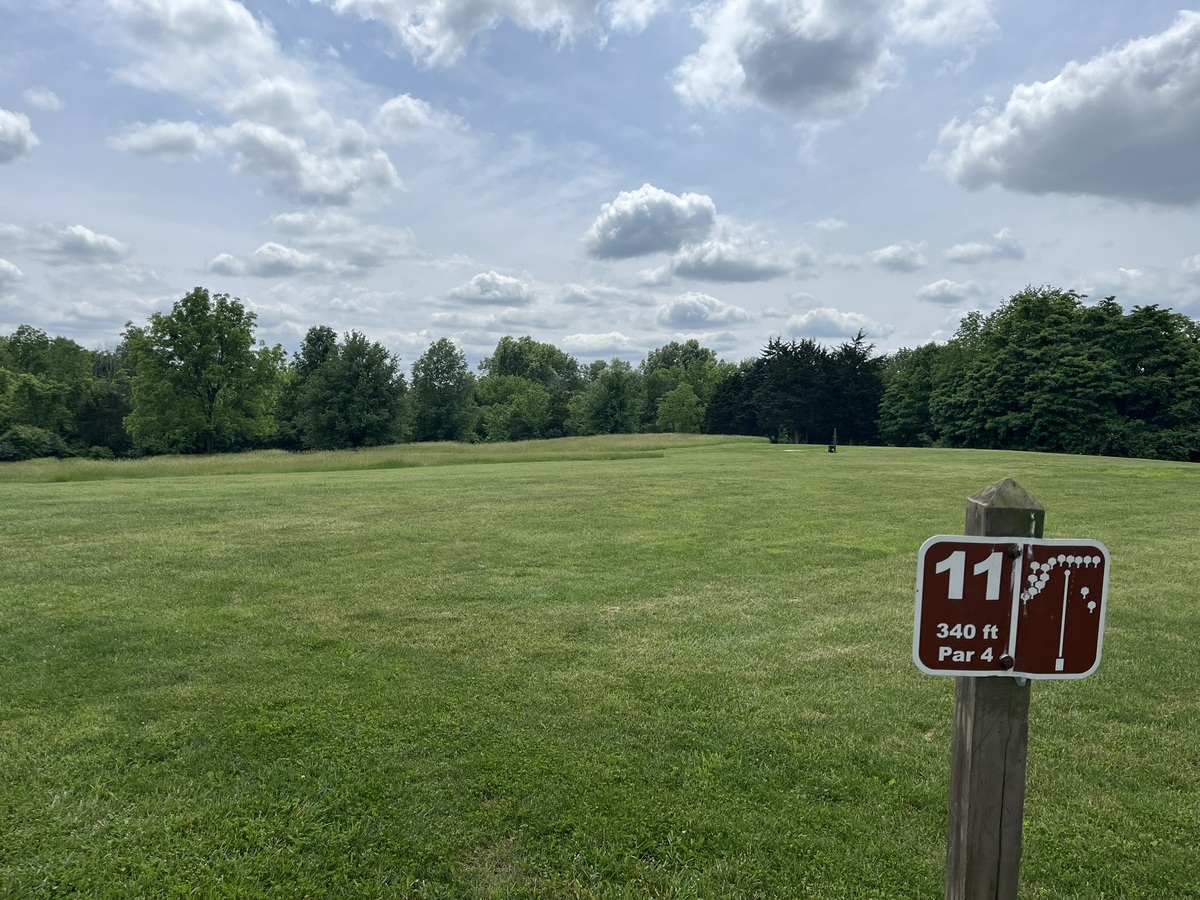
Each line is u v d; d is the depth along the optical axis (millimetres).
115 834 3525
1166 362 48000
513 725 4727
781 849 3471
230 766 4180
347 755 4305
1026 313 55125
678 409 82250
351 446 62781
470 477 22156
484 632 6676
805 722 4824
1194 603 7727
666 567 9430
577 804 3818
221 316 54844
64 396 65750
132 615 7066
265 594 7945
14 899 3070
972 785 2252
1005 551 2148
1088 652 2189
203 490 18234
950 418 58438
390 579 8680
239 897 3117
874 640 6527
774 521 13094
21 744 4410
